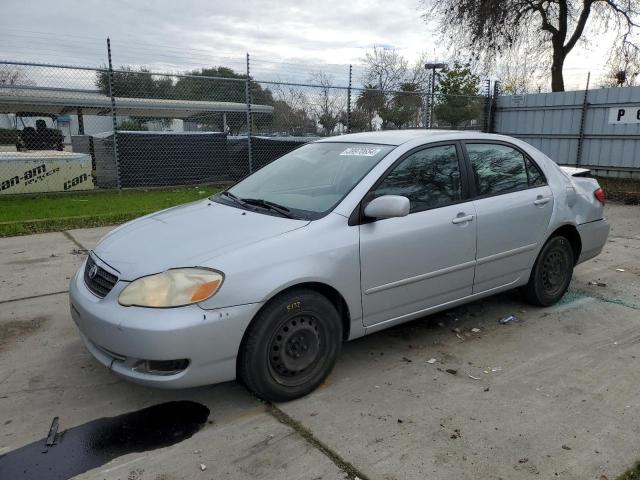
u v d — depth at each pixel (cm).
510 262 430
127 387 340
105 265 318
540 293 467
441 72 1836
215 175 1339
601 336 418
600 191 512
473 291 412
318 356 328
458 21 1791
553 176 468
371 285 344
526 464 262
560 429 291
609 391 332
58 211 941
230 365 295
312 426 296
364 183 351
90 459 269
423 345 402
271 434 289
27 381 348
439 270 380
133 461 267
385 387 338
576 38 1775
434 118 1609
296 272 305
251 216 348
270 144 1311
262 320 300
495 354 387
